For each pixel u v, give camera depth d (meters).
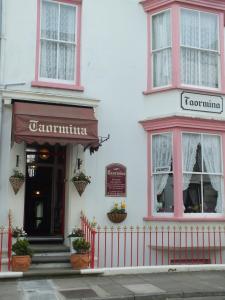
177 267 11.28
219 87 13.40
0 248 11.04
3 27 11.88
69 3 12.90
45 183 13.41
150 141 12.96
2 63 11.75
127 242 12.37
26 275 10.10
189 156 12.67
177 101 12.62
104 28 13.08
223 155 12.96
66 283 9.76
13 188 11.34
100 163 12.45
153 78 13.27
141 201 12.71
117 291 8.97
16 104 11.45
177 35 12.88
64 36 12.81
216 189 12.89
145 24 13.51
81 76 12.63
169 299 8.72
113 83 12.92
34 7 12.42
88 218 12.12
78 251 10.91
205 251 12.62
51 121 11.11
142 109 13.11
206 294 8.99
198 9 13.38
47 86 12.17
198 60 13.30
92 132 11.38
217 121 12.90
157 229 12.36
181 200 12.23
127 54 13.20
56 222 13.31
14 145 11.58
